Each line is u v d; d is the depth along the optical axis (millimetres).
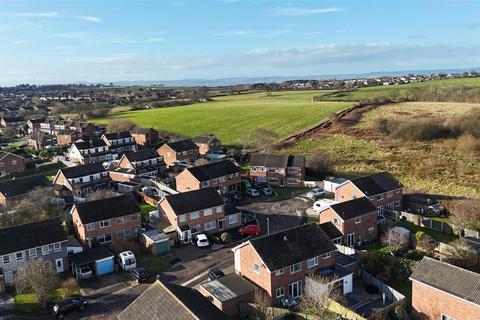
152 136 150750
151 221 74500
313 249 52531
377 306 47469
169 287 39094
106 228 66875
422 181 99250
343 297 49188
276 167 100250
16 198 86562
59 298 51875
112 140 141875
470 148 123312
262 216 80188
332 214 66625
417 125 139375
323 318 44375
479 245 60125
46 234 59406
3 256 55500
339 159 120125
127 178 104312
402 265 54750
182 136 155000
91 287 55031
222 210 73750
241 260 53688
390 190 78500
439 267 45625
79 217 65312
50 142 165375
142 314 37312
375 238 69500
